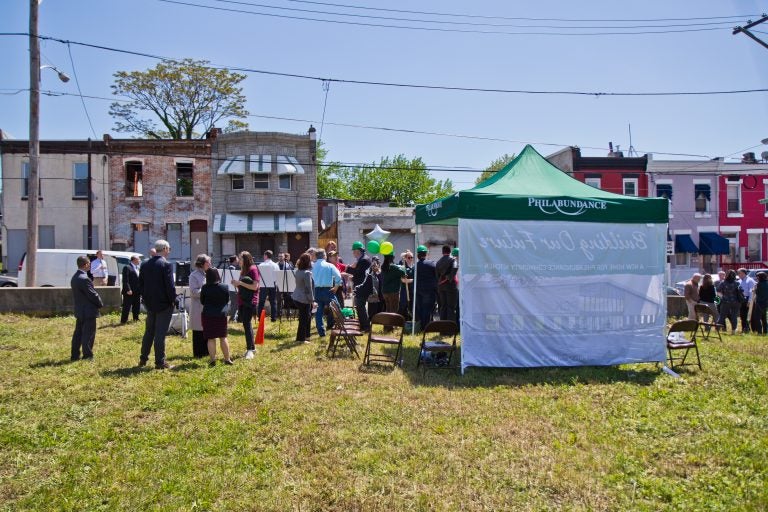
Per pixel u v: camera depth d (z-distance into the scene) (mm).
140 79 36344
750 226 34219
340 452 5262
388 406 6570
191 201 29734
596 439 5613
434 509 4234
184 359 9172
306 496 4445
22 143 28594
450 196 9125
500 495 4445
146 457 5180
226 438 5602
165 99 37531
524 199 8547
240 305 9391
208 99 38375
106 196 29125
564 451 5285
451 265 11453
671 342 9117
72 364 8695
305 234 30688
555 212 8633
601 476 4809
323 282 11133
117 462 5062
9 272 28062
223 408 6531
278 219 30094
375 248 13625
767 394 7316
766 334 14328
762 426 6035
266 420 6090
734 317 14609
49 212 28812
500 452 5262
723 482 4680
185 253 29672
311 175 30844
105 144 29078
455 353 9820
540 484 4652
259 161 29625
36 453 5324
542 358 8578
